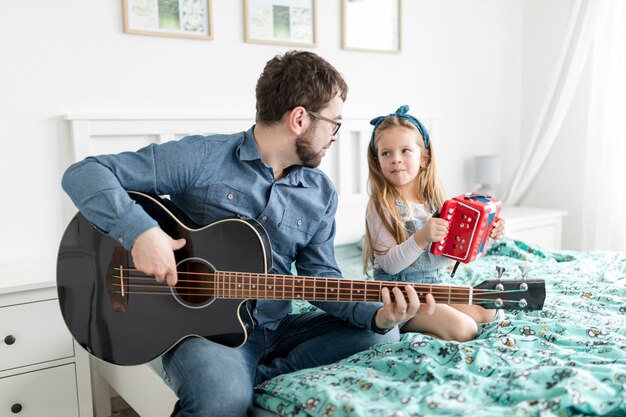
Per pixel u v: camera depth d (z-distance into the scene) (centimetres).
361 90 276
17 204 200
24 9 196
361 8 271
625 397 93
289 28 252
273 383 115
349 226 270
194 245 124
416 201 170
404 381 108
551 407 91
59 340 173
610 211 280
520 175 318
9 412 168
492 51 321
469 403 96
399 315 123
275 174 142
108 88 213
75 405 178
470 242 138
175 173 129
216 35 235
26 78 198
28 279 172
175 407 118
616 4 270
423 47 295
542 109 297
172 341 123
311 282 124
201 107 234
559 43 312
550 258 220
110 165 125
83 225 126
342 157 265
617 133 276
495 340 123
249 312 127
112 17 212
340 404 97
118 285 125
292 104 130
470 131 318
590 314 146
